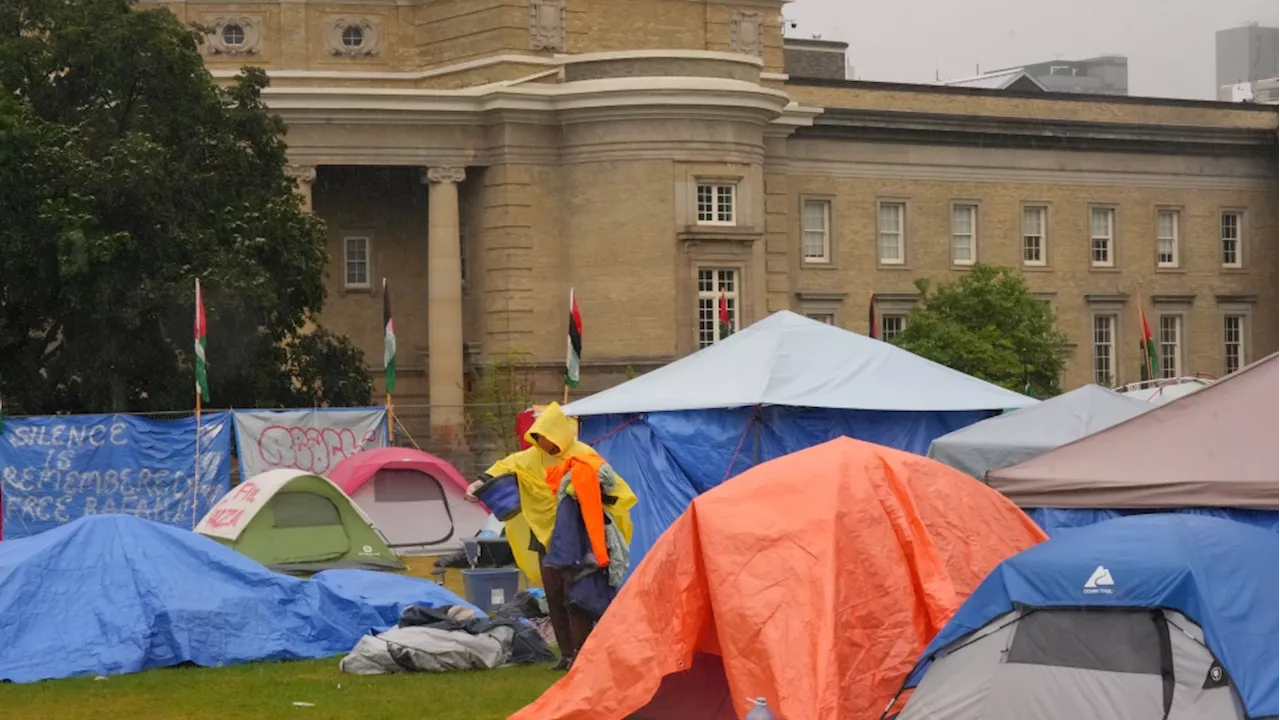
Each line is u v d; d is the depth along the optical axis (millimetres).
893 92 71500
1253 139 78562
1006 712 13016
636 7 65312
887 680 14109
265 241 46500
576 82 60844
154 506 35094
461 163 61625
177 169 45812
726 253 60938
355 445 37469
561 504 18141
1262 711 12312
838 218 69250
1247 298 78938
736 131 60969
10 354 45906
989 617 13430
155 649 19188
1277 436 19672
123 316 43906
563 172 61281
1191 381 45875
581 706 14492
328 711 16344
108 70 46094
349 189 64938
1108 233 75750
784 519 14562
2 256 43438
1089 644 12930
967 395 26031
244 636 19734
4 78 45812
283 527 29219
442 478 36594
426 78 65188
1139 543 13156
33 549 19609
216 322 45031
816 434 25312
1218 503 19125
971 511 15352
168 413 35719
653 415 25688
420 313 65375
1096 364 75312
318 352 49625
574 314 38156
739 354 26500
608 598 18000
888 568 14484
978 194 72375
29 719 16281
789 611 14055
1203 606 12641
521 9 63188
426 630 19031
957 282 64562
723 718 15094
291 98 60062
